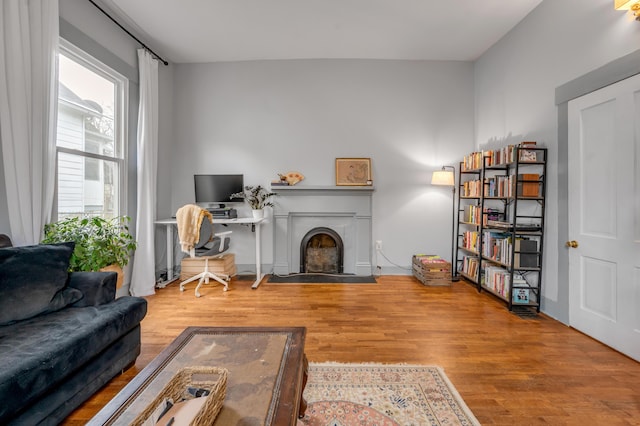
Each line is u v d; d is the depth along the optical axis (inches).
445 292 144.9
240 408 39.0
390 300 133.5
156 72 155.6
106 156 129.3
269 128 176.9
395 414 62.6
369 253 175.3
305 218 181.3
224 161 177.6
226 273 161.3
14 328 63.3
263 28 142.6
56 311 72.6
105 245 101.7
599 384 73.7
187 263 160.1
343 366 80.7
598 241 96.3
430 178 176.9
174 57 169.8
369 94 176.2
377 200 177.6
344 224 181.2
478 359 85.0
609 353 88.6
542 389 71.7
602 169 95.3
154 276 146.8
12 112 86.0
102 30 124.4
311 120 176.7
